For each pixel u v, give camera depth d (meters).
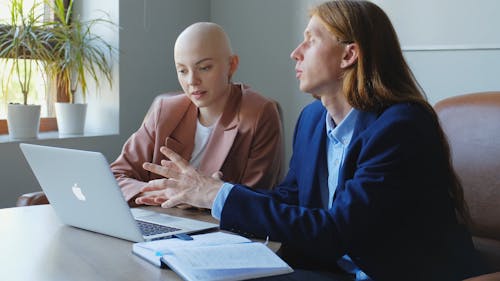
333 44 1.30
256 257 1.09
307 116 1.55
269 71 3.07
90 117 3.03
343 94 1.35
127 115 2.95
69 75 2.84
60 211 1.35
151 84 3.06
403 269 1.22
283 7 2.98
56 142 2.67
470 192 1.63
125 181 1.73
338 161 1.39
